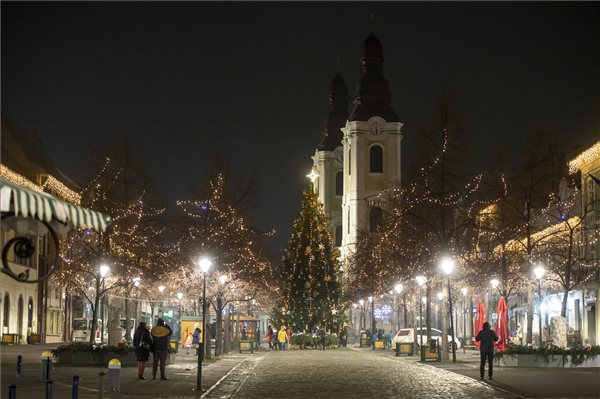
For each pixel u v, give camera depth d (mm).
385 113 127312
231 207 61531
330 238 90938
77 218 12078
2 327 66000
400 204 57812
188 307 89688
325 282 89188
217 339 58094
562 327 45344
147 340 34375
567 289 48312
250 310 96812
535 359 41531
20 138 83812
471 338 75812
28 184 72062
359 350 78438
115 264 56344
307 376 38344
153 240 59500
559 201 70500
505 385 31203
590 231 61094
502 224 56344
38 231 13438
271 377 37625
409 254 57312
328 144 148375
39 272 76500
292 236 90750
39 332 76562
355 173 125938
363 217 124688
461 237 55906
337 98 151125
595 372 37719
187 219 61656
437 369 43188
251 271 64062
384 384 33375
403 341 69188
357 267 89688
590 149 60344
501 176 54000
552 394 27750
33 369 37031
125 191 56688
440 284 64062
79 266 56969
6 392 26578
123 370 38594
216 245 60469
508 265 53531
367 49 129000
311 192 91375
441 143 53531
